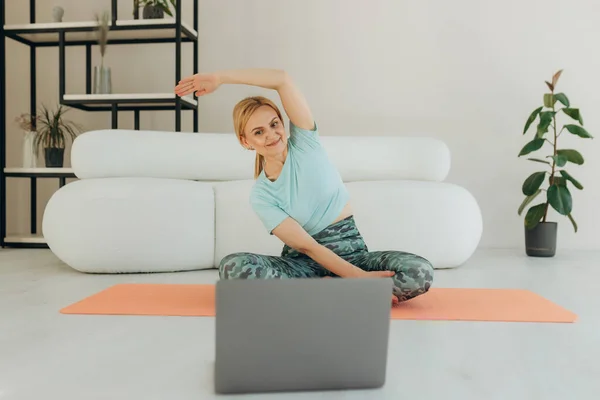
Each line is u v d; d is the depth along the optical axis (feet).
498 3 12.98
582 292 7.20
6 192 13.85
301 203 5.72
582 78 12.88
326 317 3.43
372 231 8.97
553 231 11.21
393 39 13.17
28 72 13.82
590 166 12.85
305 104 5.73
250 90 13.39
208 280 7.93
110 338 4.75
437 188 9.25
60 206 8.49
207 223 8.87
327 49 13.30
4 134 12.32
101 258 8.40
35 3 13.35
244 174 9.46
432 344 4.64
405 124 13.25
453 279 8.18
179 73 11.62
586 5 12.80
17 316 5.60
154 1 12.30
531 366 4.05
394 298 5.82
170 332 4.97
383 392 3.50
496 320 5.50
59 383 3.64
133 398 3.38
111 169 8.99
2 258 10.41
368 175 9.66
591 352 4.43
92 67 13.69
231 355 3.41
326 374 3.49
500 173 13.12
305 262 6.05
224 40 13.48
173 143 9.25
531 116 11.64
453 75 13.12
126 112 13.62
